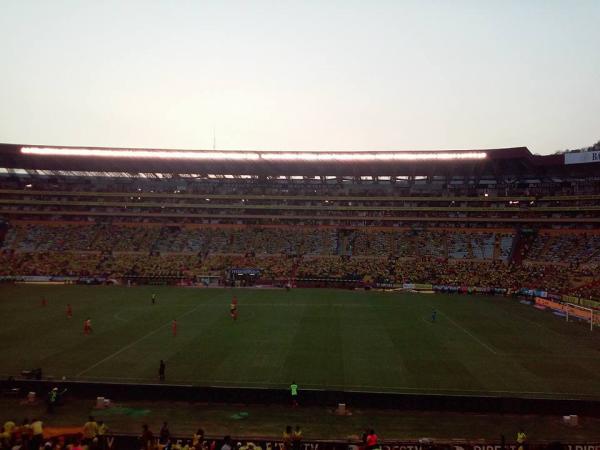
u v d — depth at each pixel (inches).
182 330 1935.3
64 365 1460.4
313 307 2539.4
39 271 3590.1
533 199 3836.1
